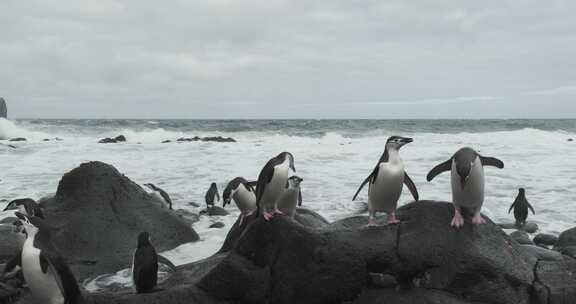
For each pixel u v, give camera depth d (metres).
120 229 10.72
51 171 22.52
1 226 9.47
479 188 6.51
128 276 9.45
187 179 20.70
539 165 23.05
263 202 7.23
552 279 6.83
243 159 26.19
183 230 11.45
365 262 6.82
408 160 24.47
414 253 6.76
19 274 7.96
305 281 6.86
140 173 22.19
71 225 10.42
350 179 19.94
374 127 62.34
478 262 6.64
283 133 52.72
